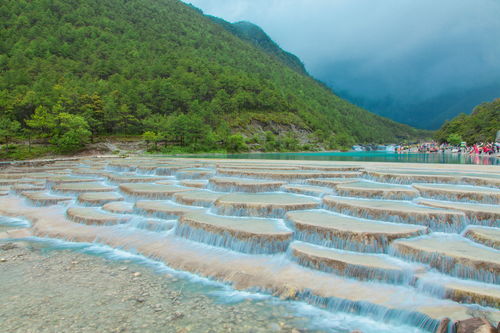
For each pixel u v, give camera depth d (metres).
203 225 14.42
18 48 138.88
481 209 14.48
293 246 12.16
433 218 13.45
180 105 139.50
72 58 152.12
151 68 159.62
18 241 15.70
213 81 170.75
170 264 12.35
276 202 17.47
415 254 10.62
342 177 25.66
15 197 26.27
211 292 10.08
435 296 8.93
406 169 31.72
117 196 22.56
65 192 24.91
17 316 8.48
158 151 93.50
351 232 11.96
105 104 100.31
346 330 7.95
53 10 187.25
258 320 8.38
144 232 15.94
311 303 9.26
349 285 9.74
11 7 169.88
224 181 23.22
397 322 8.14
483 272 9.32
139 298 9.62
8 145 77.62
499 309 8.01
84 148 83.44
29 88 103.56
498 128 113.56
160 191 21.75
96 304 9.21
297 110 187.75
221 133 118.94
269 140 138.88
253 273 10.84
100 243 15.12
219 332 7.78
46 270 11.88
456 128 146.12
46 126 82.56
